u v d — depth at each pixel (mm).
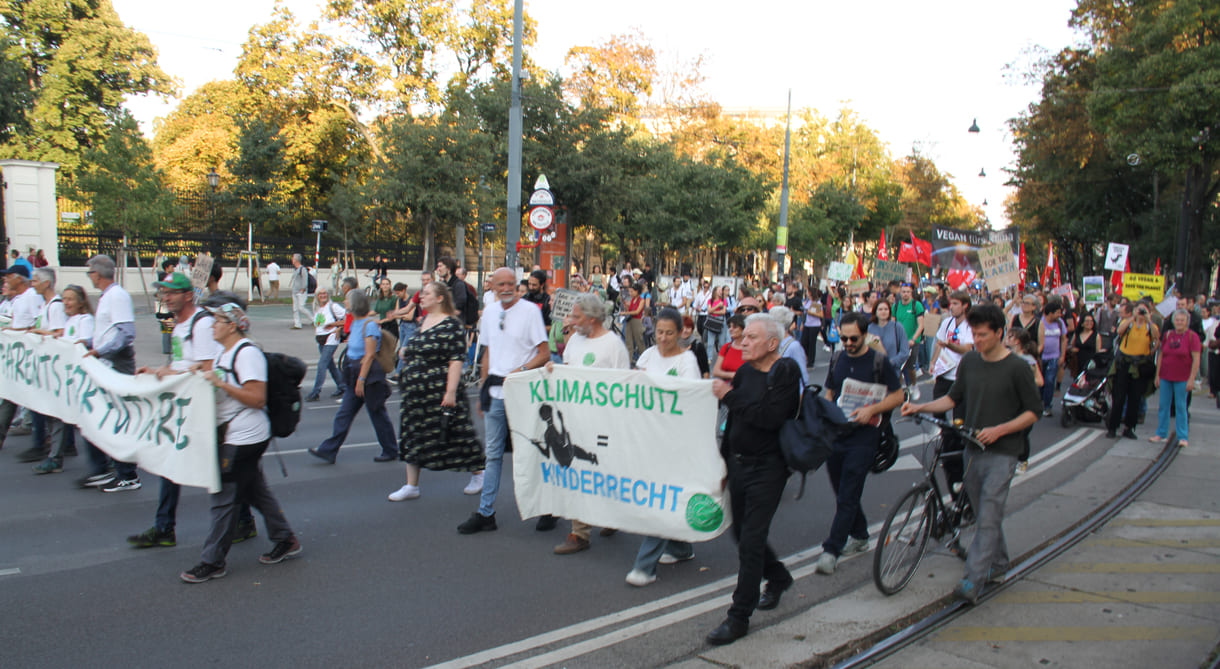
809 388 4363
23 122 34781
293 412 5277
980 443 4820
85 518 6203
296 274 21078
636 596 4941
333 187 38281
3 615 4438
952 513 5586
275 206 36000
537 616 4594
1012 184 40969
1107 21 31297
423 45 38781
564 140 28078
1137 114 26891
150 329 19172
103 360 7180
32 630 4262
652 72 38438
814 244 46844
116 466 6980
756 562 4238
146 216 26703
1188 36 26109
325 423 10422
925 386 14727
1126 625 4578
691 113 38906
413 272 38062
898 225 58562
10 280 9086
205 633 4277
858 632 4352
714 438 4977
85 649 4062
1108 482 7910
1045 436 10523
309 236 39125
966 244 17922
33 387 7680
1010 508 6977
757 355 4324
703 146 39812
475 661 4012
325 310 12273
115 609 4559
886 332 8711
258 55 37312
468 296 12758
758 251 46906
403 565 5379
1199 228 30953
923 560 5590
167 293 5586
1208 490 7703
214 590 4879
